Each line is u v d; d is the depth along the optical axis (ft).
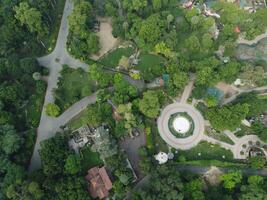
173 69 474.49
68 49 522.06
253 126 444.55
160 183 398.21
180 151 450.30
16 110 483.10
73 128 470.80
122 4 535.60
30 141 460.14
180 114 468.34
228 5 513.86
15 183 413.59
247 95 464.24
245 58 500.74
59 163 427.33
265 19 504.43
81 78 502.38
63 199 404.98
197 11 516.73
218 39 507.30
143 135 458.91
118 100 459.73
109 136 442.50
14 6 524.52
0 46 521.65
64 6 559.38
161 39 500.33
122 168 418.92
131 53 514.68
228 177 413.39
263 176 428.15
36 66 496.23
